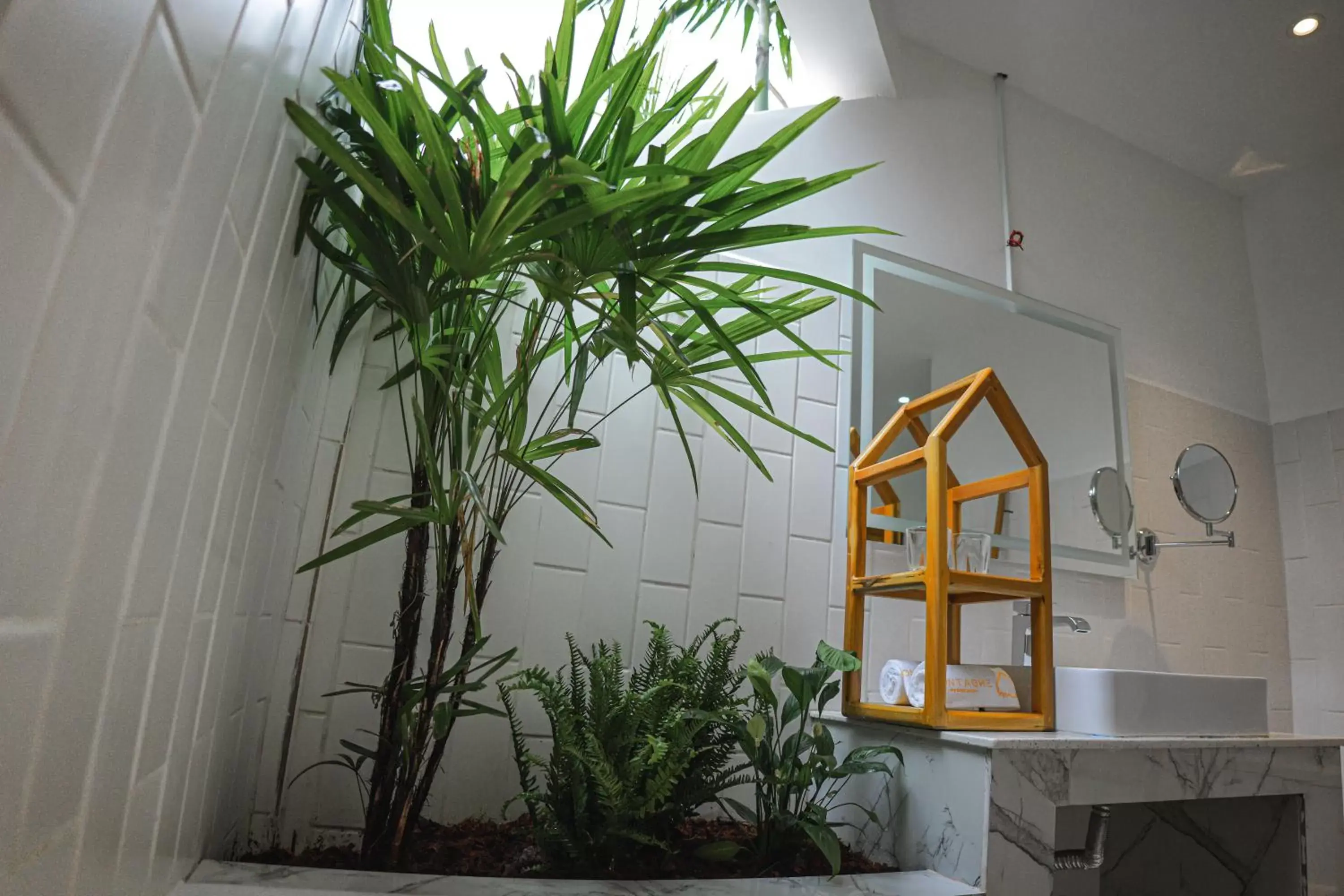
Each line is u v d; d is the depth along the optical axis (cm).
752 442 212
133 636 67
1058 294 280
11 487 41
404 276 115
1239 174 332
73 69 41
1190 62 279
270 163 93
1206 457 283
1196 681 187
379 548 171
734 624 199
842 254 238
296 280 121
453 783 167
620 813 135
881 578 182
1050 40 274
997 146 282
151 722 77
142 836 80
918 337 243
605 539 129
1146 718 177
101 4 44
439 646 135
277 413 124
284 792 157
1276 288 330
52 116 40
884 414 231
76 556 52
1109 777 157
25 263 39
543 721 175
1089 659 251
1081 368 272
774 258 227
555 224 104
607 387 198
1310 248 322
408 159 98
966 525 236
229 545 104
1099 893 227
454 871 134
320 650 163
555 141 109
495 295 145
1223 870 208
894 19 263
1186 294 314
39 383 43
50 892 55
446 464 176
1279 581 305
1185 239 321
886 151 258
